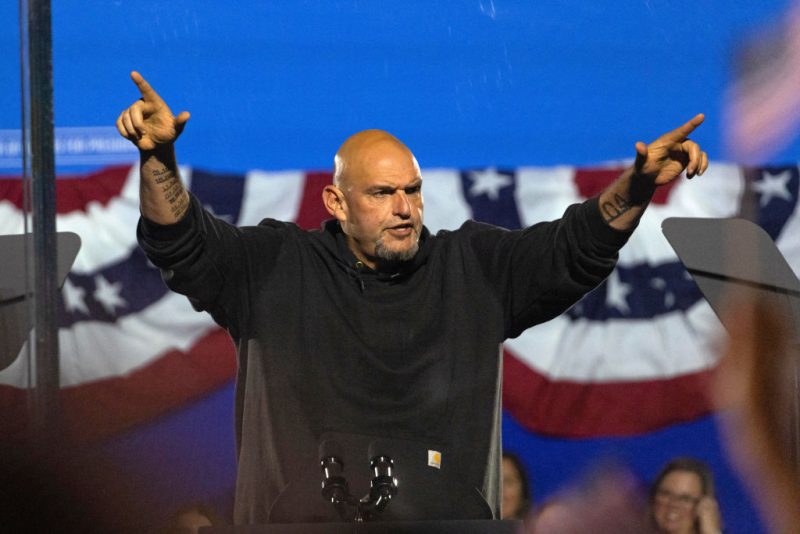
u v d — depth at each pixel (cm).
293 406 1148
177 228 1115
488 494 1147
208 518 1823
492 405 1167
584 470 1898
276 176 1931
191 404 1872
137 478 1823
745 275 1264
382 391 1155
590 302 1931
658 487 1866
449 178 1942
